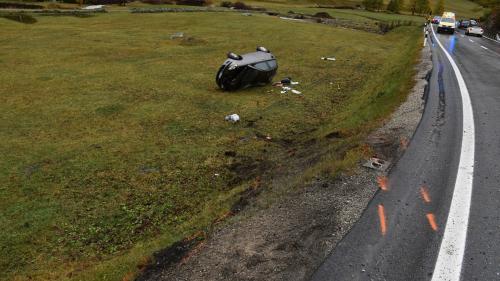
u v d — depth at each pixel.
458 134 9.82
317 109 18.70
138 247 8.26
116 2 74.19
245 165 12.62
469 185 7.30
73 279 6.91
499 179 7.50
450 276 5.11
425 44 30.64
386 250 5.65
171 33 43.22
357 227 6.21
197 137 15.08
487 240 5.77
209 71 26.34
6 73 24.39
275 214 6.98
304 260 5.57
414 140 9.60
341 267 5.37
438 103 12.69
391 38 48.47
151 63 28.44
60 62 28.02
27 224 9.62
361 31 54.31
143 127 16.03
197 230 7.37
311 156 10.98
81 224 9.66
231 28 47.47
